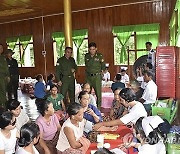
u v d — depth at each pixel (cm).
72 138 280
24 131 230
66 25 686
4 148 271
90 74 598
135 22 931
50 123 331
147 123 234
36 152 248
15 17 1113
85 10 1019
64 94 636
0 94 663
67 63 633
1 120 268
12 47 1277
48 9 952
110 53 988
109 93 636
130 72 952
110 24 977
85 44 1041
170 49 490
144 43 922
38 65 1202
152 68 521
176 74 486
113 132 318
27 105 761
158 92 497
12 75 785
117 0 858
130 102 329
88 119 366
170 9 861
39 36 1177
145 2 905
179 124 390
